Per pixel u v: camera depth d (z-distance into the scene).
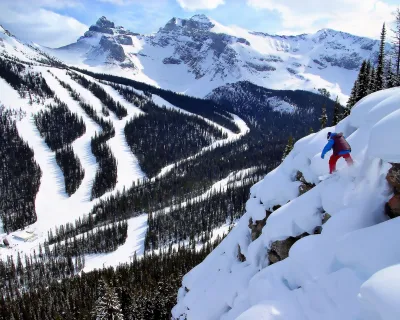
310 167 16.80
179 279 82.31
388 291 6.50
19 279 155.12
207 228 183.38
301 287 10.31
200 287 24.58
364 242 9.03
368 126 13.55
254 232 20.61
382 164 11.10
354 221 10.54
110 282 89.19
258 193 21.81
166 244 173.88
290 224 14.77
